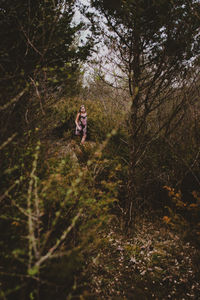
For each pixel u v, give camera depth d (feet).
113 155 11.03
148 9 6.39
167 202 10.67
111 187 6.14
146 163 10.77
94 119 20.36
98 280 6.89
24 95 6.07
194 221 6.59
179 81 8.02
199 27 6.64
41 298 4.74
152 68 7.95
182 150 9.53
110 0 6.75
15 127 6.02
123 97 8.95
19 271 4.53
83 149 12.44
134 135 8.58
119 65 8.07
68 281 4.72
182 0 6.41
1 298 3.75
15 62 5.99
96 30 7.78
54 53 6.97
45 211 5.71
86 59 7.98
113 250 8.46
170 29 6.69
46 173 6.02
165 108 9.95
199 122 9.36
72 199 5.76
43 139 7.15
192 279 7.27
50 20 6.09
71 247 5.57
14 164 5.82
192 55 7.10
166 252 8.54
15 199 5.21
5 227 5.04
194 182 9.78
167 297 6.61
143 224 10.34
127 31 7.62
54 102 6.89
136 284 7.01
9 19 5.86
